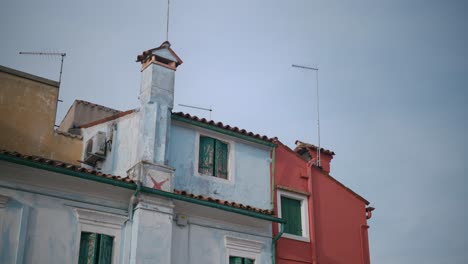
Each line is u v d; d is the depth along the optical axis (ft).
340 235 68.23
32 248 46.93
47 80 62.59
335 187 70.49
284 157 67.31
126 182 51.55
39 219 47.93
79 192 50.47
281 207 64.85
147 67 59.57
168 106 58.23
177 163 58.29
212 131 61.93
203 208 56.65
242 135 63.72
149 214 52.19
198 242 55.88
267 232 61.46
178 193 54.60
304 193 66.54
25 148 59.47
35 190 48.42
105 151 61.05
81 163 62.54
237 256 58.18
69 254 48.42
